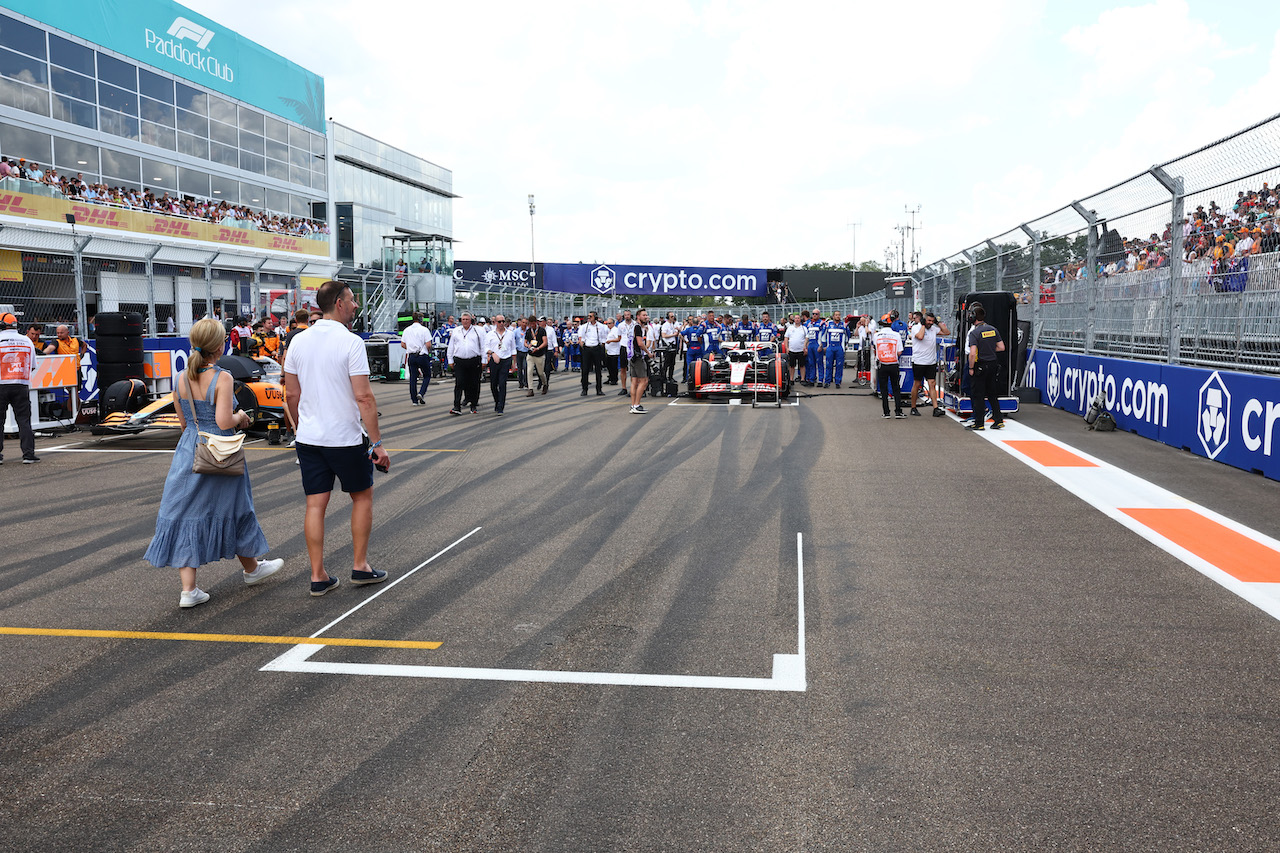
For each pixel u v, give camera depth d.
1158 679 3.91
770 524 6.91
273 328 16.58
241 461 5.21
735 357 18.38
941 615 4.78
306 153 35.31
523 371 21.17
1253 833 2.75
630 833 2.79
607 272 49.53
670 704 3.71
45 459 10.77
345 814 2.92
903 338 19.53
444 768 3.21
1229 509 7.31
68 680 4.05
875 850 2.68
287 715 3.66
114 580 5.65
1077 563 5.75
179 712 3.70
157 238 24.97
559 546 6.32
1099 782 3.06
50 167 22.81
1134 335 12.30
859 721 3.54
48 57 22.78
